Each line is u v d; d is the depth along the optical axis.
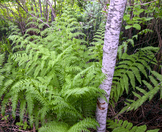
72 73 1.47
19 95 1.17
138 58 1.69
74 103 1.25
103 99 1.19
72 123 1.34
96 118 1.35
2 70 1.37
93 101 1.35
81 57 1.67
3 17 3.24
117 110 1.76
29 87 1.09
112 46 0.98
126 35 2.17
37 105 1.29
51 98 1.24
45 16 3.01
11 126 1.49
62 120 1.32
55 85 1.39
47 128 1.05
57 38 1.80
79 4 2.99
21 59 1.47
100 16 2.64
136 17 1.22
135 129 1.23
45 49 1.49
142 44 1.94
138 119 1.65
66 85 1.23
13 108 1.08
